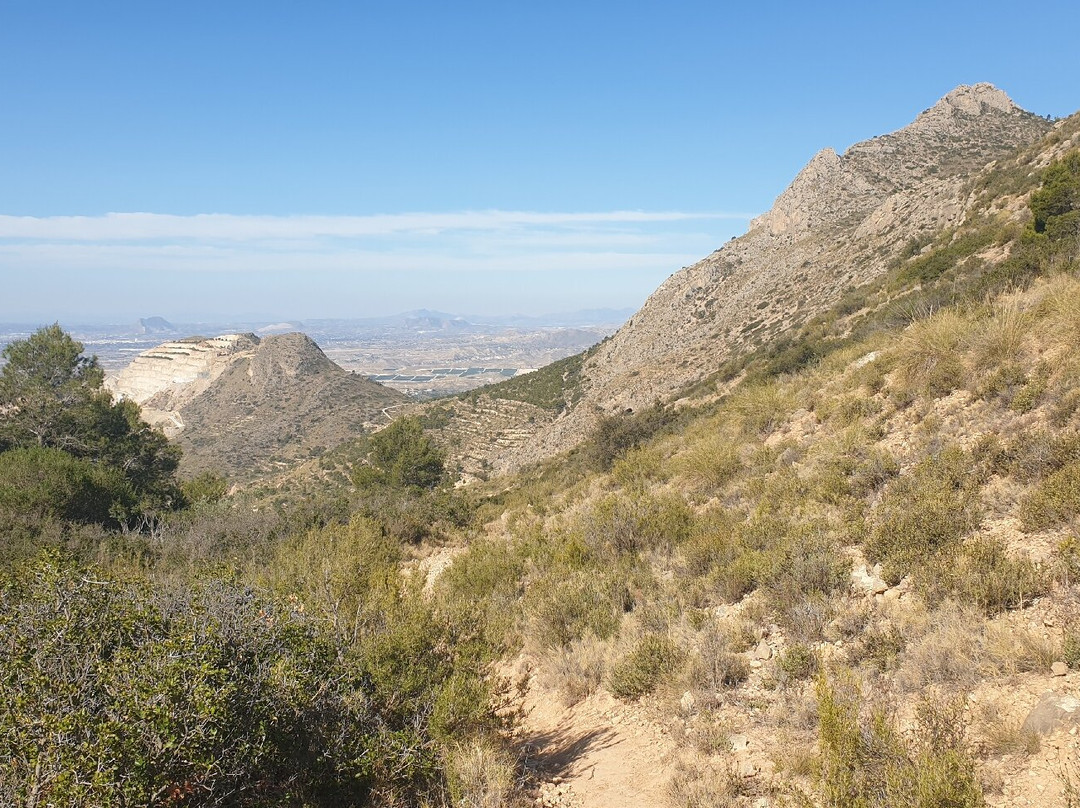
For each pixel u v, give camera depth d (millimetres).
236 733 3695
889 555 6414
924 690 4398
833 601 6082
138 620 4168
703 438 14867
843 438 10156
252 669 4223
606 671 6480
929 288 24703
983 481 7285
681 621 6836
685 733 5039
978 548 5691
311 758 4203
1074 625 4340
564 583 8609
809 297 48531
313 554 10094
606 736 5457
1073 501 5754
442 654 5875
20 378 30219
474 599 9195
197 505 20688
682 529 9758
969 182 40844
